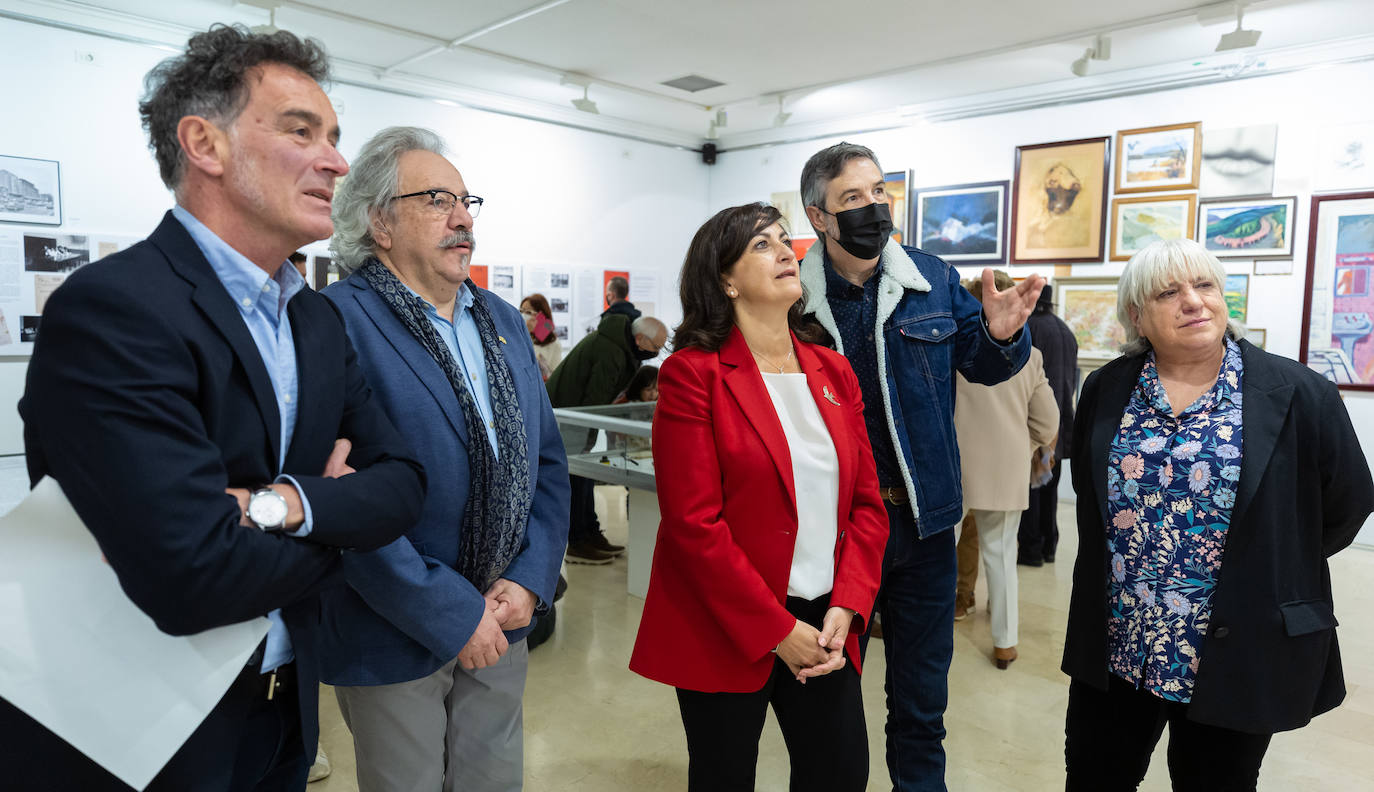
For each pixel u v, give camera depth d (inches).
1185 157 212.4
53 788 35.4
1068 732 68.3
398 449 44.7
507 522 57.9
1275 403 58.2
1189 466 59.8
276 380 39.7
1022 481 118.0
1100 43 194.9
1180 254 59.9
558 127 273.1
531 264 268.1
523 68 230.2
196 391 34.5
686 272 64.5
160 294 33.9
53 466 32.0
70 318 31.6
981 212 249.1
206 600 32.0
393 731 56.4
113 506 30.9
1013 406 117.0
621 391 177.6
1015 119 241.9
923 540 76.0
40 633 33.5
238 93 36.4
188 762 36.8
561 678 118.6
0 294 172.7
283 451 39.6
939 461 74.9
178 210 38.3
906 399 74.9
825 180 73.5
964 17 187.8
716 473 60.0
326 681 54.5
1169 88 214.1
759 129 303.7
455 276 57.0
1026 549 175.9
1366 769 94.3
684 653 60.2
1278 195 200.2
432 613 51.8
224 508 32.9
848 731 61.9
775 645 56.8
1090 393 68.4
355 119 226.5
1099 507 63.7
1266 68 199.5
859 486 66.2
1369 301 190.4
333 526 36.7
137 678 34.8
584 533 177.2
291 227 38.1
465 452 55.9
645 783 91.4
